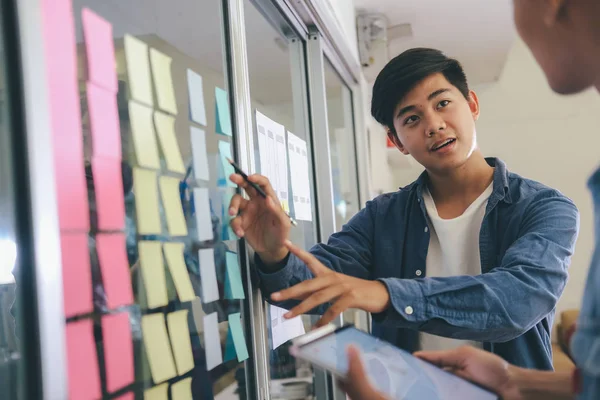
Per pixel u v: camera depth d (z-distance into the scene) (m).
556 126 1.33
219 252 0.88
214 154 0.89
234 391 0.91
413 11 2.46
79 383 0.51
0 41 0.45
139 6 0.68
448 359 0.65
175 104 0.76
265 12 1.46
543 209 0.93
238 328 0.92
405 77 0.99
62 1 0.51
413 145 1.03
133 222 0.63
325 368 0.61
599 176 0.46
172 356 0.69
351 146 2.70
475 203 1.05
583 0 0.43
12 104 0.45
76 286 0.51
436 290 0.78
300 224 1.74
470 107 1.07
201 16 0.90
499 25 2.57
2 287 0.47
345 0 2.21
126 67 0.64
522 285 0.79
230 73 1.01
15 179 0.45
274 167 1.25
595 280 0.43
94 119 0.57
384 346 0.68
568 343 0.47
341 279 0.76
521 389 0.56
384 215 1.18
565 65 0.47
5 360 0.45
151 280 0.66
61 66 0.51
